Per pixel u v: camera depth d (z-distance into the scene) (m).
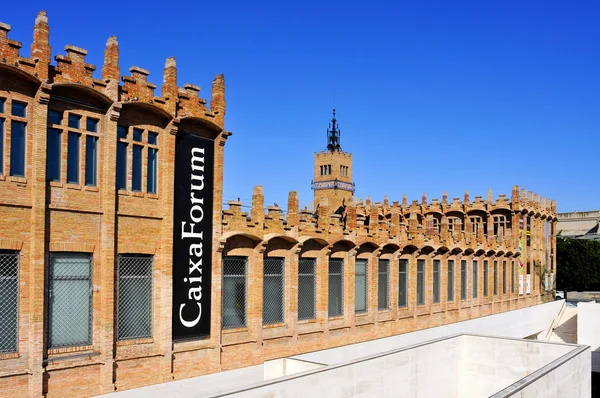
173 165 25.67
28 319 20.97
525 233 61.38
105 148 23.36
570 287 99.31
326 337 33.75
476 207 60.88
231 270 28.91
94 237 23.03
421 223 62.69
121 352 23.84
